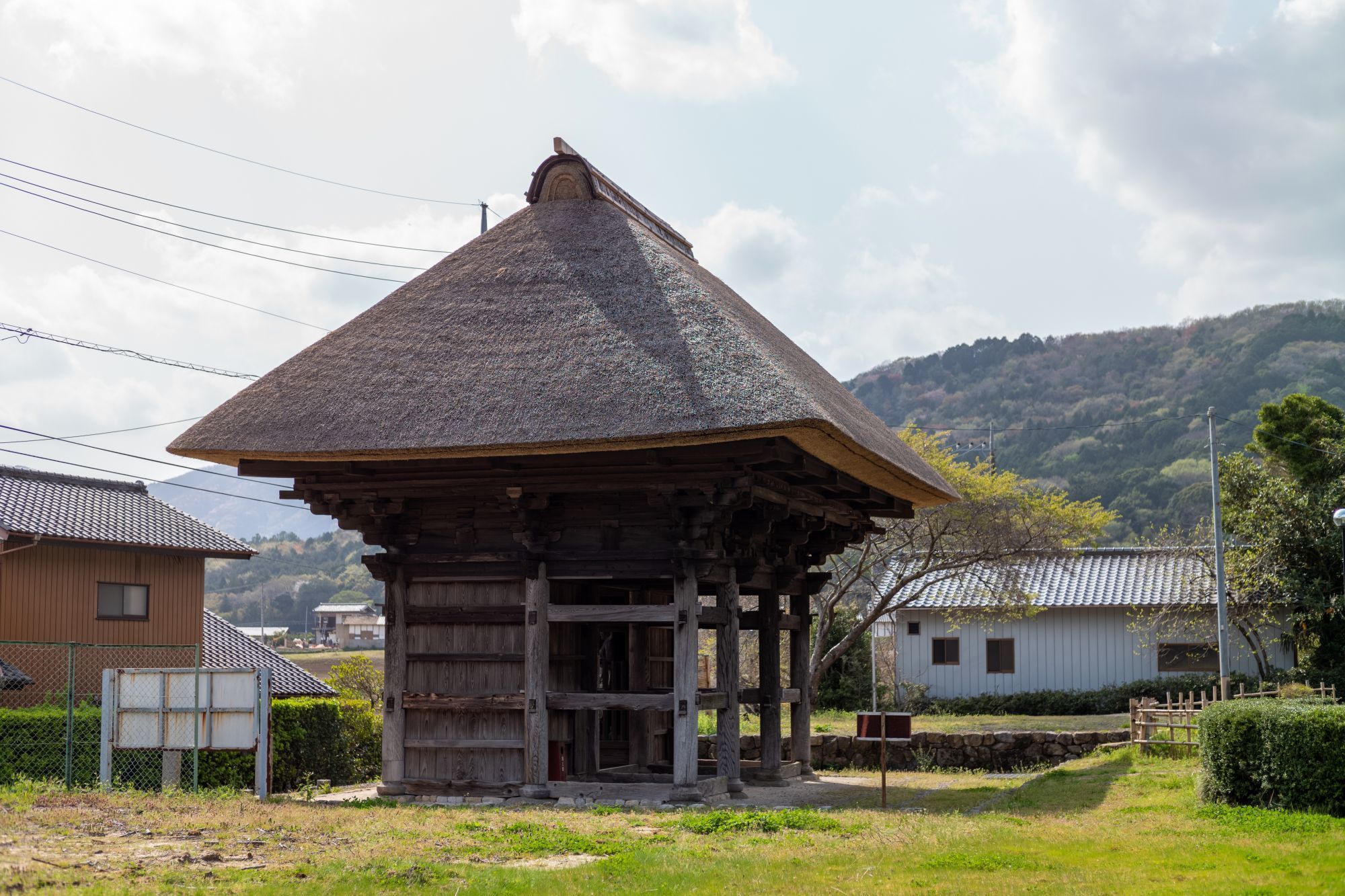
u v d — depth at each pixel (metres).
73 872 9.01
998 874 9.67
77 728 18.19
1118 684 38.41
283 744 20.11
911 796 16.97
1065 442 111.38
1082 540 35.31
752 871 9.80
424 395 15.37
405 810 13.98
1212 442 33.69
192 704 15.34
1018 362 133.88
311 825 12.02
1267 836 11.40
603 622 15.93
